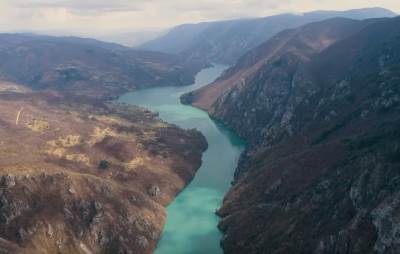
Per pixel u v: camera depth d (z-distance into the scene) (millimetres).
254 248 126438
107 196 150125
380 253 94188
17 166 144625
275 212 137750
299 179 145750
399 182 107500
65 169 157375
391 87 167250
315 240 112312
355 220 105938
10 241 121750
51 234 129000
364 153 130500
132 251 135500
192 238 145375
